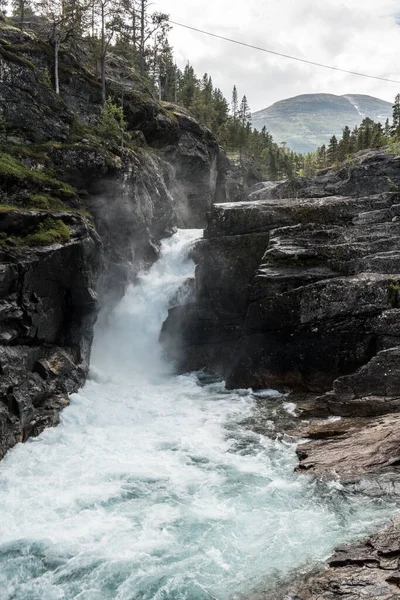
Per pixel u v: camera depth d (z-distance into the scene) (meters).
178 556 13.08
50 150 27.59
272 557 12.80
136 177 32.03
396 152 43.41
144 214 33.78
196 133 57.75
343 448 18.17
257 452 19.42
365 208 32.53
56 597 11.84
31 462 18.28
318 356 25.66
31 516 14.93
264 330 27.17
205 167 58.81
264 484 16.83
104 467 18.12
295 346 26.30
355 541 12.96
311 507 15.20
